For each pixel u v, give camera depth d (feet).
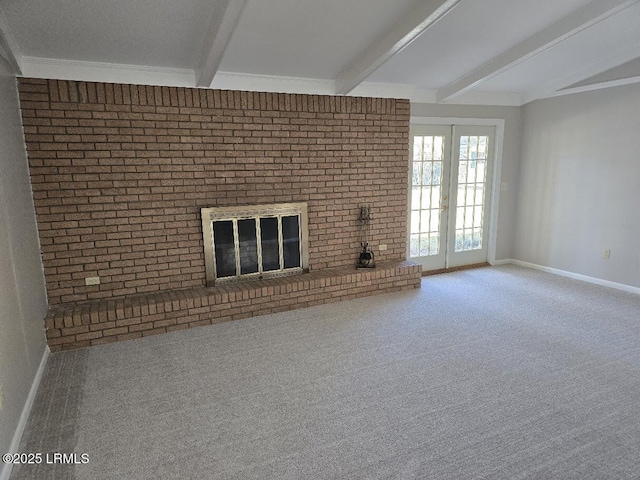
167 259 12.71
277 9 9.30
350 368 9.92
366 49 11.74
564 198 17.16
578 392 8.80
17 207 9.15
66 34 9.47
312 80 13.85
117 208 11.89
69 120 11.06
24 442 7.36
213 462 6.88
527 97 17.97
